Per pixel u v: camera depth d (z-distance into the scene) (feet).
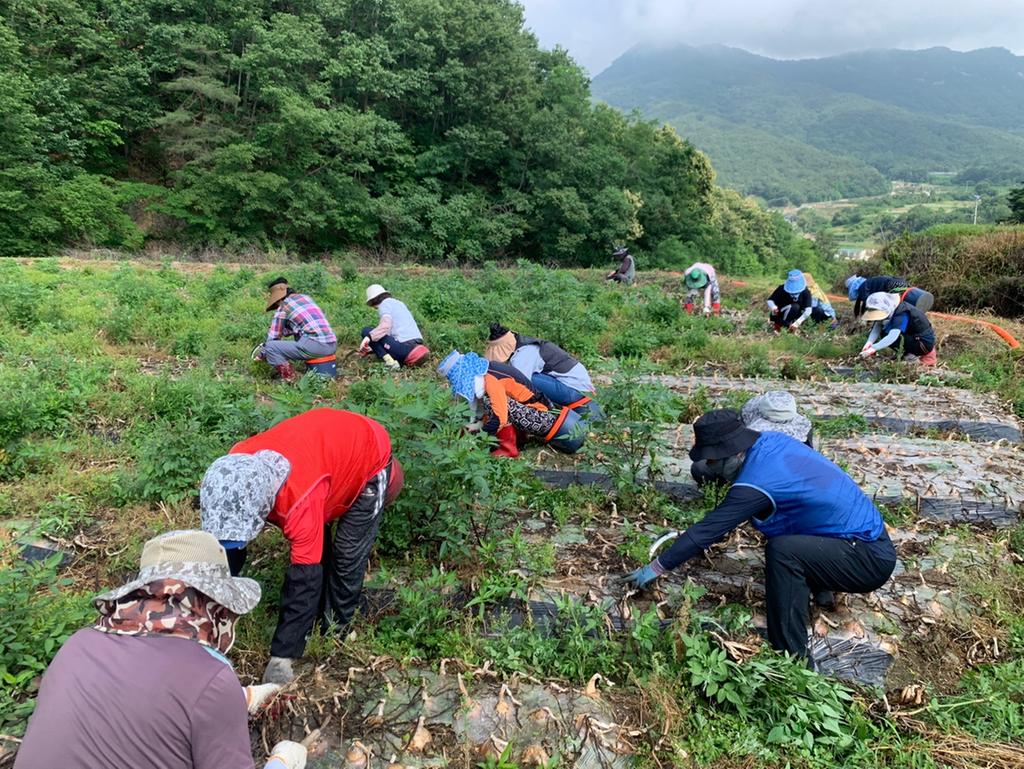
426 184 106.52
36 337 27.81
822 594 12.64
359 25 105.29
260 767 9.29
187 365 26.50
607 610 12.48
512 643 11.59
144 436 18.54
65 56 88.79
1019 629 12.47
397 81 99.60
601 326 34.27
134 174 96.78
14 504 15.34
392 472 11.56
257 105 96.37
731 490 11.52
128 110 89.97
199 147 89.76
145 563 6.91
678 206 137.80
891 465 17.88
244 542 8.37
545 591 12.91
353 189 99.40
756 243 190.39
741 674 10.57
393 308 27.09
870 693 11.46
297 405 15.53
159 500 15.60
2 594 10.68
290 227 95.86
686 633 11.62
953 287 41.11
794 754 9.94
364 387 21.36
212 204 88.89
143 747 6.17
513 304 39.55
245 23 90.48
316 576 9.77
